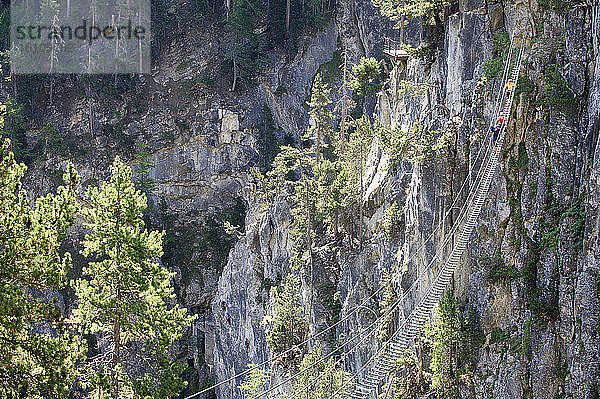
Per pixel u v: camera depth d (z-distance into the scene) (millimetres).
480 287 41031
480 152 44312
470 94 46625
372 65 66750
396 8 63938
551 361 35562
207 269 96375
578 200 35906
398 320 50781
